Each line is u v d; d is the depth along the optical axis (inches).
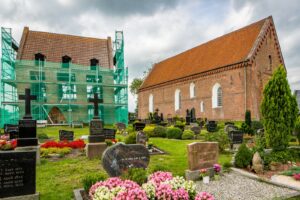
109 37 1766.7
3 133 863.7
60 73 1502.2
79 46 1676.9
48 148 522.0
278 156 433.4
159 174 260.1
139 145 346.3
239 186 323.0
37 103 1349.7
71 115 1480.1
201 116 1528.1
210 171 358.6
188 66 1732.3
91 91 1555.1
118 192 211.3
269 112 486.9
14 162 259.1
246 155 396.5
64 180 340.8
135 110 2977.4
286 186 314.0
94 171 387.2
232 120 1315.2
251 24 1460.4
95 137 507.8
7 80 1317.7
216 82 1432.1
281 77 486.6
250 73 1254.3
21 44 1521.9
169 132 796.6
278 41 1414.9
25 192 263.3
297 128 513.0
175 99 1770.4
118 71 1582.2
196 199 215.9
